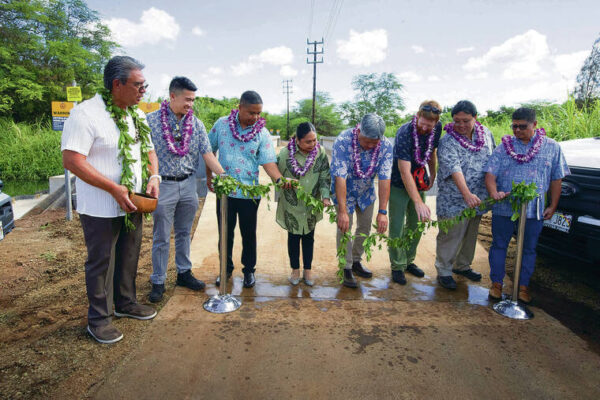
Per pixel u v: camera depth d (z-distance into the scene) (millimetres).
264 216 5805
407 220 3842
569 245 3277
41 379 2164
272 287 3498
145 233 5082
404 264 3697
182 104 2990
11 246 4555
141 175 2660
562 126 6781
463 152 3391
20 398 2008
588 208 3131
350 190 3457
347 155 3293
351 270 3574
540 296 3486
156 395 2064
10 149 12023
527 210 3133
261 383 2186
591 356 2541
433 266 4137
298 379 2229
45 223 5648
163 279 3223
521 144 3225
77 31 23703
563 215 3301
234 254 4254
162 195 3074
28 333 2654
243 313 2986
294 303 3191
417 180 3506
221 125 3359
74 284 3496
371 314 3035
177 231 3340
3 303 3109
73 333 2648
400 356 2479
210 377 2223
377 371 2320
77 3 23156
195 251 4301
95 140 2365
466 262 3811
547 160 3135
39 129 14672
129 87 2369
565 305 3326
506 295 3459
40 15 20797
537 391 2186
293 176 3391
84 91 21406
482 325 2904
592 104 7117
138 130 2631
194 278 3430
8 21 20281
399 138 3488
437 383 2229
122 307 2838
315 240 4867
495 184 3309
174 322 2820
